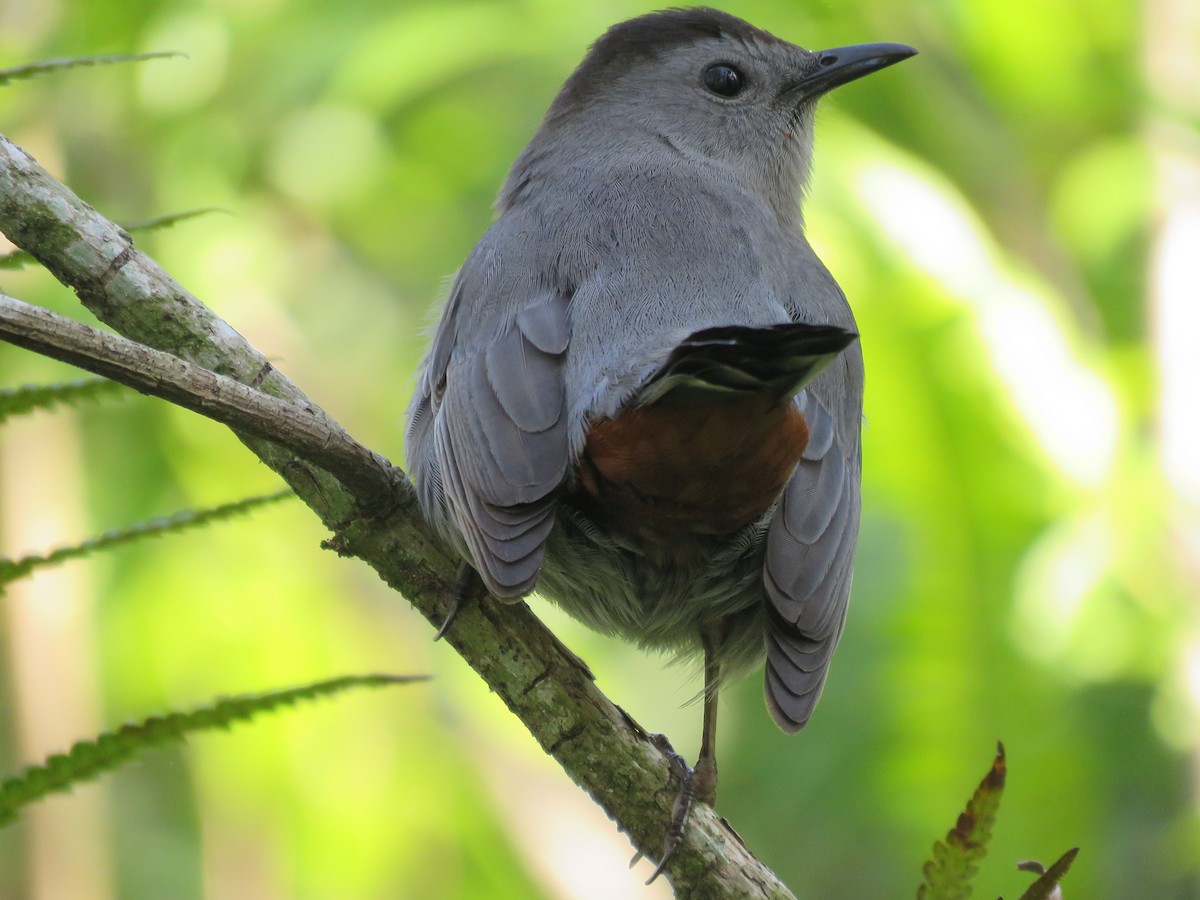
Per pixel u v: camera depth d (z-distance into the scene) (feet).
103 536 16.31
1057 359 36.52
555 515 20.85
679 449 18.78
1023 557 35.73
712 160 28.43
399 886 36.42
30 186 19.26
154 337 19.44
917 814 36.01
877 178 36.68
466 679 37.60
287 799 36.27
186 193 39.63
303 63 39.88
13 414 16.38
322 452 18.51
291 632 36.68
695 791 20.22
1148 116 42.80
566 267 23.31
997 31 42.42
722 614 22.81
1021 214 42.50
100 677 36.29
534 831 37.24
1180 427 39.06
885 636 35.86
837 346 17.17
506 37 40.01
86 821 36.22
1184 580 36.27
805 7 41.34
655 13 29.43
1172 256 41.19
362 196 40.60
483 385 21.88
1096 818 35.91
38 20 40.42
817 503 22.12
